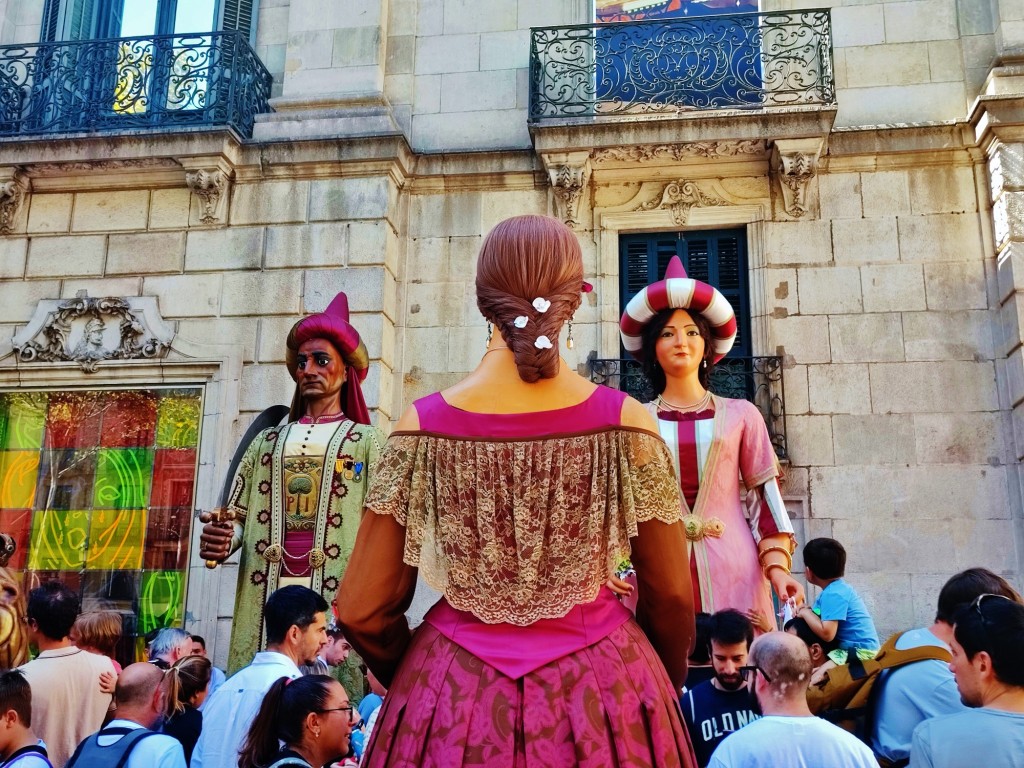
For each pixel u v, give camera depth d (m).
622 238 10.99
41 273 11.21
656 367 4.77
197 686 4.93
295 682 3.79
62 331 10.95
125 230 11.23
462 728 1.88
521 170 11.06
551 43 11.08
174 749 3.99
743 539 4.39
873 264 10.30
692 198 10.79
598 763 1.84
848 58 10.96
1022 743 3.00
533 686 1.92
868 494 9.70
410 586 2.15
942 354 9.98
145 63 11.44
